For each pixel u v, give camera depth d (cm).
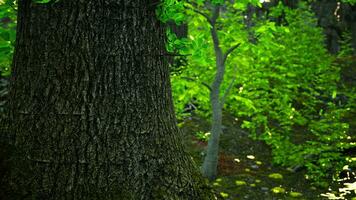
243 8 534
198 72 681
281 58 850
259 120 715
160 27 269
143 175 246
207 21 584
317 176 600
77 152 233
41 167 233
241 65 675
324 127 628
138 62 247
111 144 238
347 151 665
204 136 762
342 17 1470
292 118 739
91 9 231
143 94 250
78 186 233
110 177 238
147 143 250
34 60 235
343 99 966
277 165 676
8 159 237
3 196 231
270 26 531
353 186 566
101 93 236
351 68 1162
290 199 530
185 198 260
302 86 858
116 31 238
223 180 589
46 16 232
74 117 233
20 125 239
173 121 280
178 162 269
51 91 233
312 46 1034
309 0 1419
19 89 242
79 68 232
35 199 230
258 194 548
